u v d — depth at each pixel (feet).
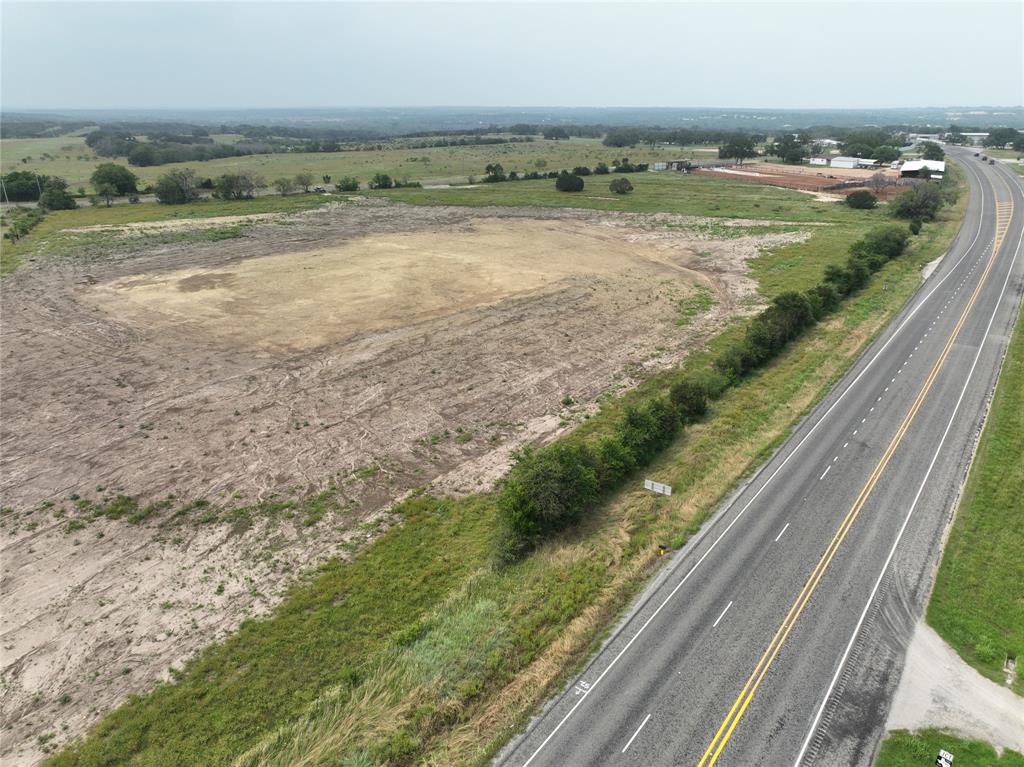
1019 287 215.92
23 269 238.27
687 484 112.57
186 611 86.12
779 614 84.79
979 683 74.59
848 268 218.38
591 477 103.04
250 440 126.93
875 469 116.57
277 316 192.44
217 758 66.28
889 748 67.00
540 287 222.28
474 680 74.84
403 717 70.38
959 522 101.40
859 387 148.05
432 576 92.53
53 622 84.23
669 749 67.36
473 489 113.09
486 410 139.54
